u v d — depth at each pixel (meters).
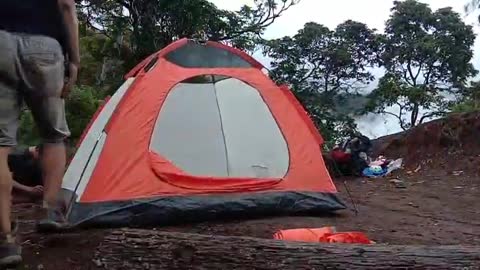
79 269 3.48
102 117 5.65
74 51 3.69
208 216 5.24
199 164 5.51
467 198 7.53
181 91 5.73
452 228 5.52
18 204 5.88
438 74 24.55
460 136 10.34
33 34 3.46
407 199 7.39
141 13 14.91
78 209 4.81
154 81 5.57
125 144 5.16
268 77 6.14
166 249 3.48
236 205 5.31
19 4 3.43
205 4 15.08
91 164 5.07
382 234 5.05
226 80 5.98
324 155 9.65
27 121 7.97
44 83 3.47
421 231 5.30
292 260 3.35
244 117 5.86
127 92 5.40
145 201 5.00
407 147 10.83
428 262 3.26
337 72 22.61
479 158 9.70
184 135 5.55
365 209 6.39
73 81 3.72
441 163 10.02
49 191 3.82
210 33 15.64
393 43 24.41
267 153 5.75
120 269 3.47
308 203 5.63
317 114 20.48
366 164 9.58
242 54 6.13
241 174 5.59
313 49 22.22
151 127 5.35
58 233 3.92
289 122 5.94
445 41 23.94
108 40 16.22
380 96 21.62
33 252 3.65
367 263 3.29
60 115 3.65
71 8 3.61
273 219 5.43
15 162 5.97
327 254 3.36
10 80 3.38
